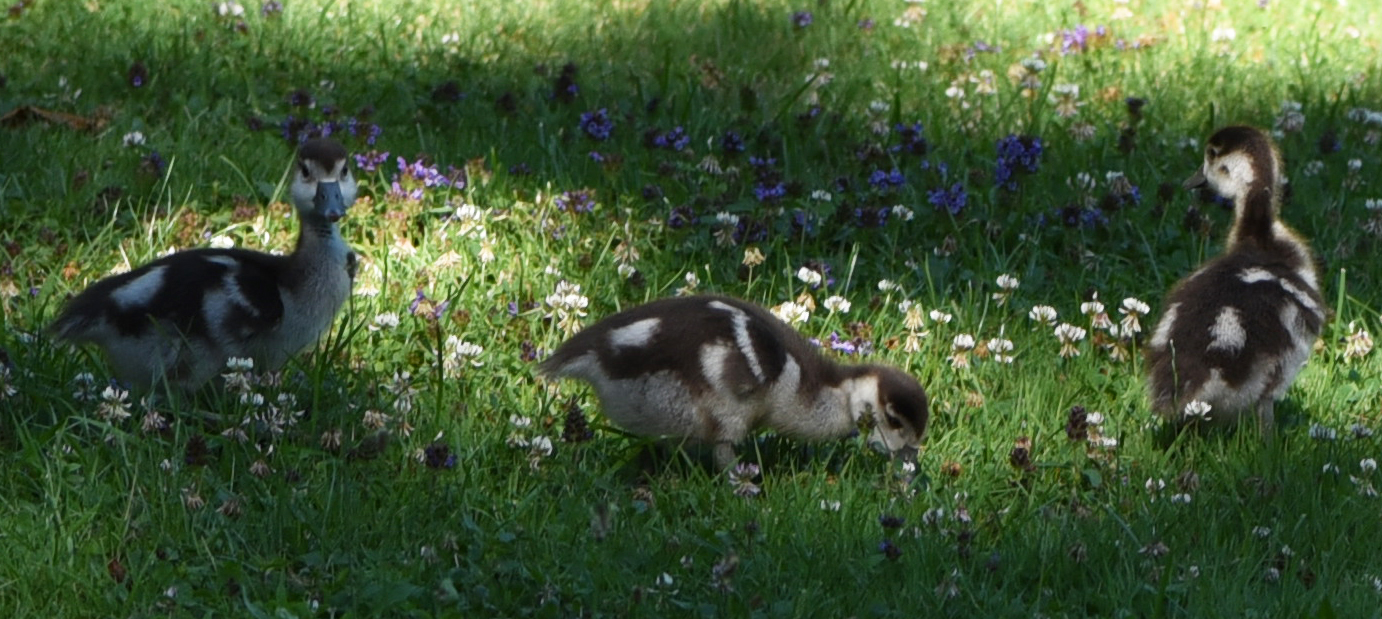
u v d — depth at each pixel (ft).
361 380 33.37
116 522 27.48
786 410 32.19
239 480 29.32
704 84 53.47
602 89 52.21
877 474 31.99
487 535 27.73
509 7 58.75
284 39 53.16
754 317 32.24
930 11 61.57
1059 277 42.14
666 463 31.99
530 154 46.11
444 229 40.57
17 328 34.27
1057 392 35.70
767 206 42.75
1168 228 44.37
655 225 41.88
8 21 52.54
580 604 26.23
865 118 51.31
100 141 44.21
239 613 25.39
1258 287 34.65
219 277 31.76
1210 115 52.44
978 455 33.14
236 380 31.04
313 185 32.81
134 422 30.27
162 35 52.39
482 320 36.81
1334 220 45.91
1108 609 27.32
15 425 29.81
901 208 42.39
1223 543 30.07
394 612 25.86
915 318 36.73
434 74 52.31
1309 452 33.58
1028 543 29.30
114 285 31.45
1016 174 44.88
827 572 27.73
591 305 38.55
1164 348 34.68
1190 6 63.62
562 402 33.99
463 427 31.99
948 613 26.91
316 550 27.43
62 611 25.25
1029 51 58.59
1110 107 53.72
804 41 58.13
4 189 40.52
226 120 46.24
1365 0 65.98
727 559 25.25
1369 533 30.40
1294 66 58.54
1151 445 33.81
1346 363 38.29
